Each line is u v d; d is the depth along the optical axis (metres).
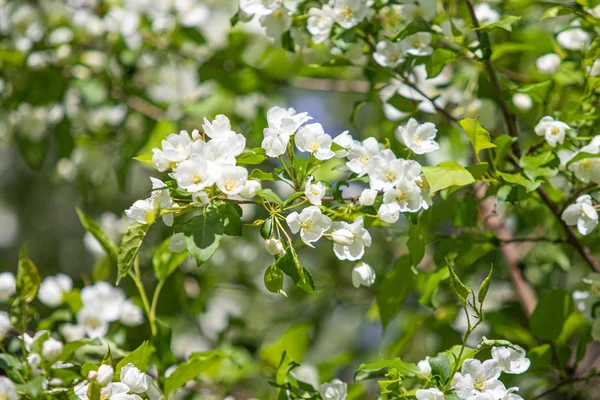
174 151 1.95
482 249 2.22
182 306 2.39
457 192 2.37
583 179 2.07
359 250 1.98
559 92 2.27
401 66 2.19
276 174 1.99
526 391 2.24
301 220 1.96
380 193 2.03
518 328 2.28
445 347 2.30
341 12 2.13
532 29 2.35
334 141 2.00
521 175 2.08
